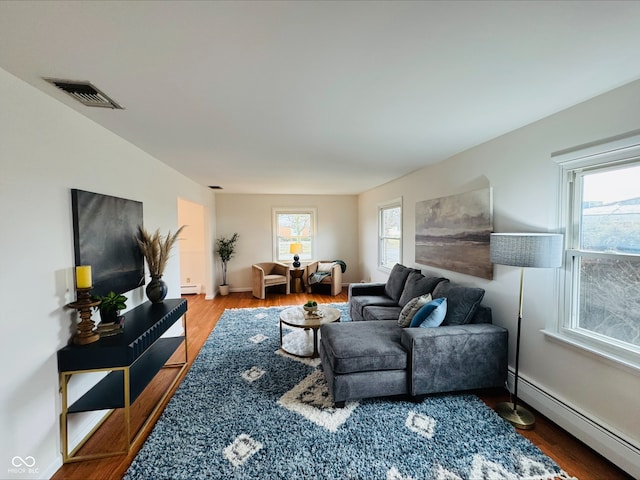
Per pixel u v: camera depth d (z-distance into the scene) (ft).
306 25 3.75
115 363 5.91
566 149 6.57
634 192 5.51
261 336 12.56
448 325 8.54
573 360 6.43
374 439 6.23
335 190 20.61
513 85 5.49
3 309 4.67
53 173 5.78
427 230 12.59
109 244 7.61
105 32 3.82
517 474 5.33
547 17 3.63
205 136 8.32
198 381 8.75
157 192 11.12
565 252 6.66
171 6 3.37
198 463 5.64
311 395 7.97
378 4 3.40
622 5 3.43
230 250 21.15
